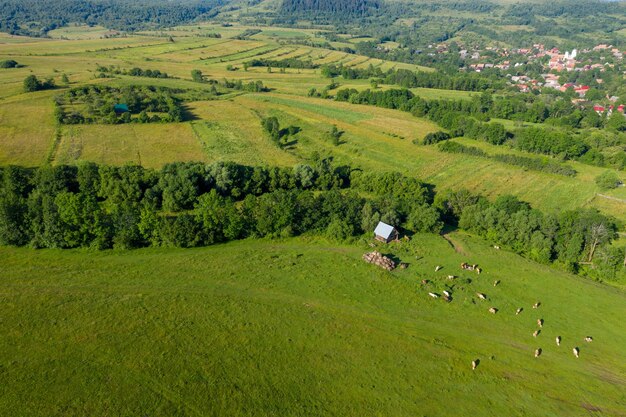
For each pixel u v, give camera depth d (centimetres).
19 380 4838
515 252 8656
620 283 7806
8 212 7556
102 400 4650
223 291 6644
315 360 5403
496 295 7069
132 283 6738
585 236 8456
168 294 6481
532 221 8644
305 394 4903
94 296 6350
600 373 5606
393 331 6034
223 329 5800
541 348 5953
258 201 8869
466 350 5800
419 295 6875
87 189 9719
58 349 5309
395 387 5094
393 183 10875
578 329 6412
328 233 8575
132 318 5906
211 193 9025
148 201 9431
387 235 8419
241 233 8469
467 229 9450
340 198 9119
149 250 7781
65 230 7556
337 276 7225
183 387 4869
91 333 5600
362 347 5688
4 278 6706
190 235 7850
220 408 4647
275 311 6244
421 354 5653
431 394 5041
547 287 7375
